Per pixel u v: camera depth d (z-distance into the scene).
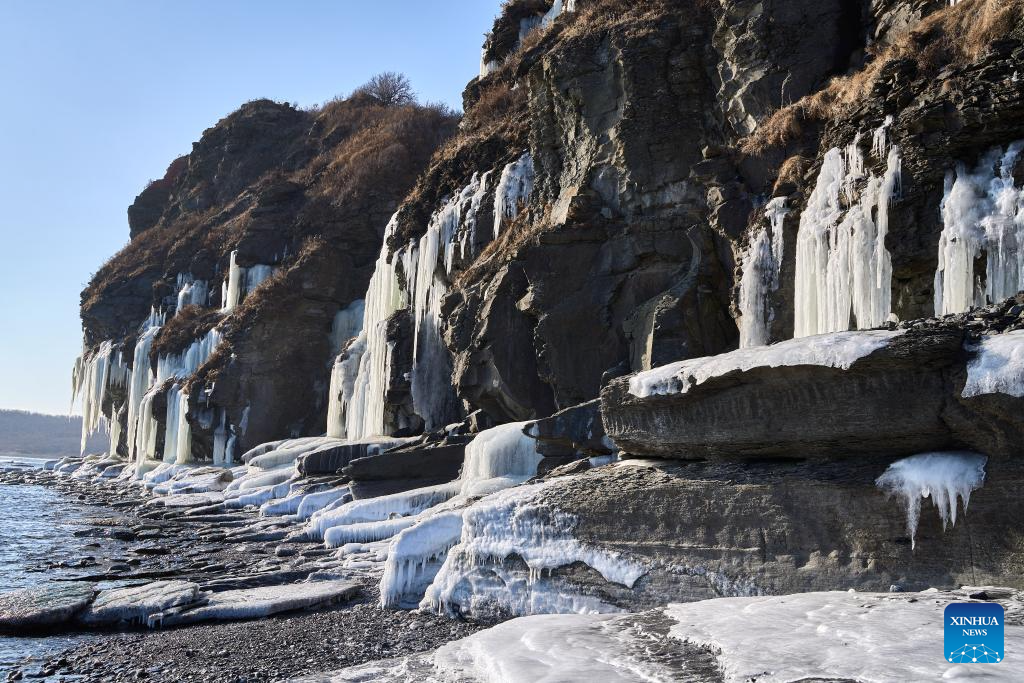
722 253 18.77
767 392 8.30
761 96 19.00
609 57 21.66
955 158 13.42
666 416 9.27
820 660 5.26
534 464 17.53
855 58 18.41
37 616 11.20
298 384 41.56
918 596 6.50
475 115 34.41
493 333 22.38
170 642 10.15
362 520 19.25
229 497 29.22
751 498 8.27
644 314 19.36
